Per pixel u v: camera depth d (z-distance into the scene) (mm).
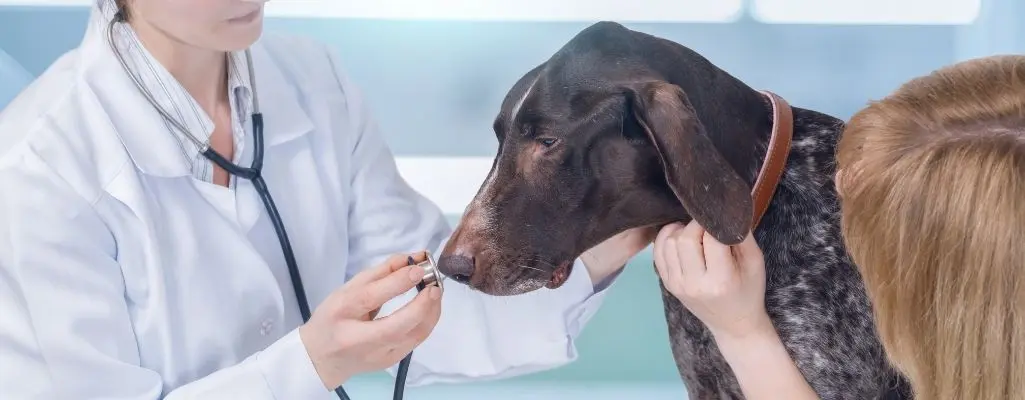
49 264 1759
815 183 1919
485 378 2344
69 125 1840
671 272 1800
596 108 1785
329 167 2182
